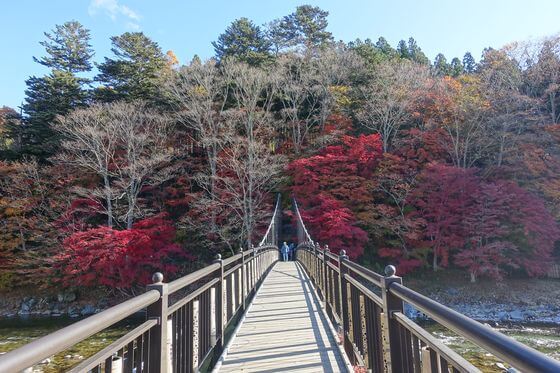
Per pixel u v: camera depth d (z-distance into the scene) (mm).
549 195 16188
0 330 13031
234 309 4922
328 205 17984
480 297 15992
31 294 17484
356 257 17906
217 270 3955
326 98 25375
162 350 1982
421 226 17688
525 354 820
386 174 18422
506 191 16188
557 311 14539
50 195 18422
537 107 18953
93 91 22766
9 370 827
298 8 34719
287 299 6914
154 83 22578
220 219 18844
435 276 17781
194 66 21953
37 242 18047
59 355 7867
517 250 16438
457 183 16750
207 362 3805
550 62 19891
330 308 5219
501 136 18031
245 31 31156
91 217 18781
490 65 21906
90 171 18516
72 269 15969
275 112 25125
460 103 19156
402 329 1891
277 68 26047
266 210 19281
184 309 2652
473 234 16484
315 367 3439
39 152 20234
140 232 16078
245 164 18781
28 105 21594
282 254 19734
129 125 18031
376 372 2455
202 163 21328
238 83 22578
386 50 38938
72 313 16484
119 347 1531
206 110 20500
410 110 21297
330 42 32875
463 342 8391
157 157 17828
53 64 24188
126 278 16125
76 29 24828
